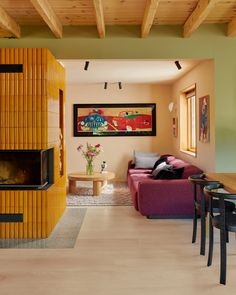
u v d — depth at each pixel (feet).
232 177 11.94
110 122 27.45
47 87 12.67
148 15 12.23
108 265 10.20
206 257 10.83
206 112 16.46
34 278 9.32
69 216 16.05
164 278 9.29
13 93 12.60
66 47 15.07
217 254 11.10
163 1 12.31
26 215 12.74
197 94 18.51
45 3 11.70
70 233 13.41
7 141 12.65
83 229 13.96
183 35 15.06
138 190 15.66
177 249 11.57
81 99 27.37
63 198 16.66
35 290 8.61
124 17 14.01
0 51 12.55
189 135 23.16
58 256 10.97
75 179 20.95
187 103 23.32
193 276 9.41
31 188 12.87
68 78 23.94
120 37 15.12
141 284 8.92
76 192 21.86
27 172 12.90
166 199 15.38
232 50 15.06
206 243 12.22
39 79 12.59
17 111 12.60
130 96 27.35
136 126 27.45
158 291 8.52
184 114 23.36
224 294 8.39
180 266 10.11
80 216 16.06
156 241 12.42
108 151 27.53
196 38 15.10
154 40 15.12
